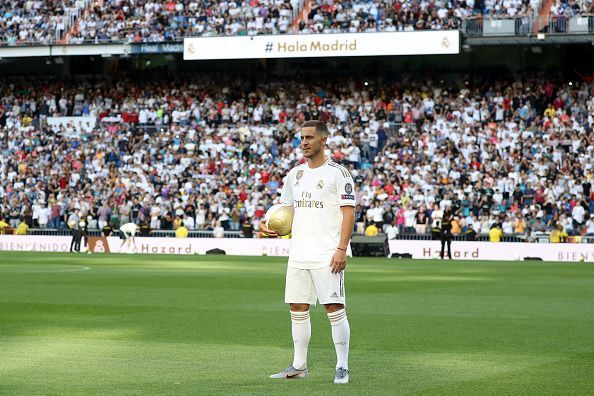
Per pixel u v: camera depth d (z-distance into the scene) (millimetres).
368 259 55625
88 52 74312
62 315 21391
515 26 67500
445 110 70000
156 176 70188
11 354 15031
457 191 63344
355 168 67938
